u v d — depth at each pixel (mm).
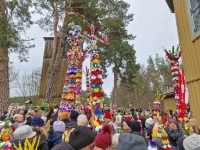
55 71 13156
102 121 5793
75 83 8094
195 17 6492
